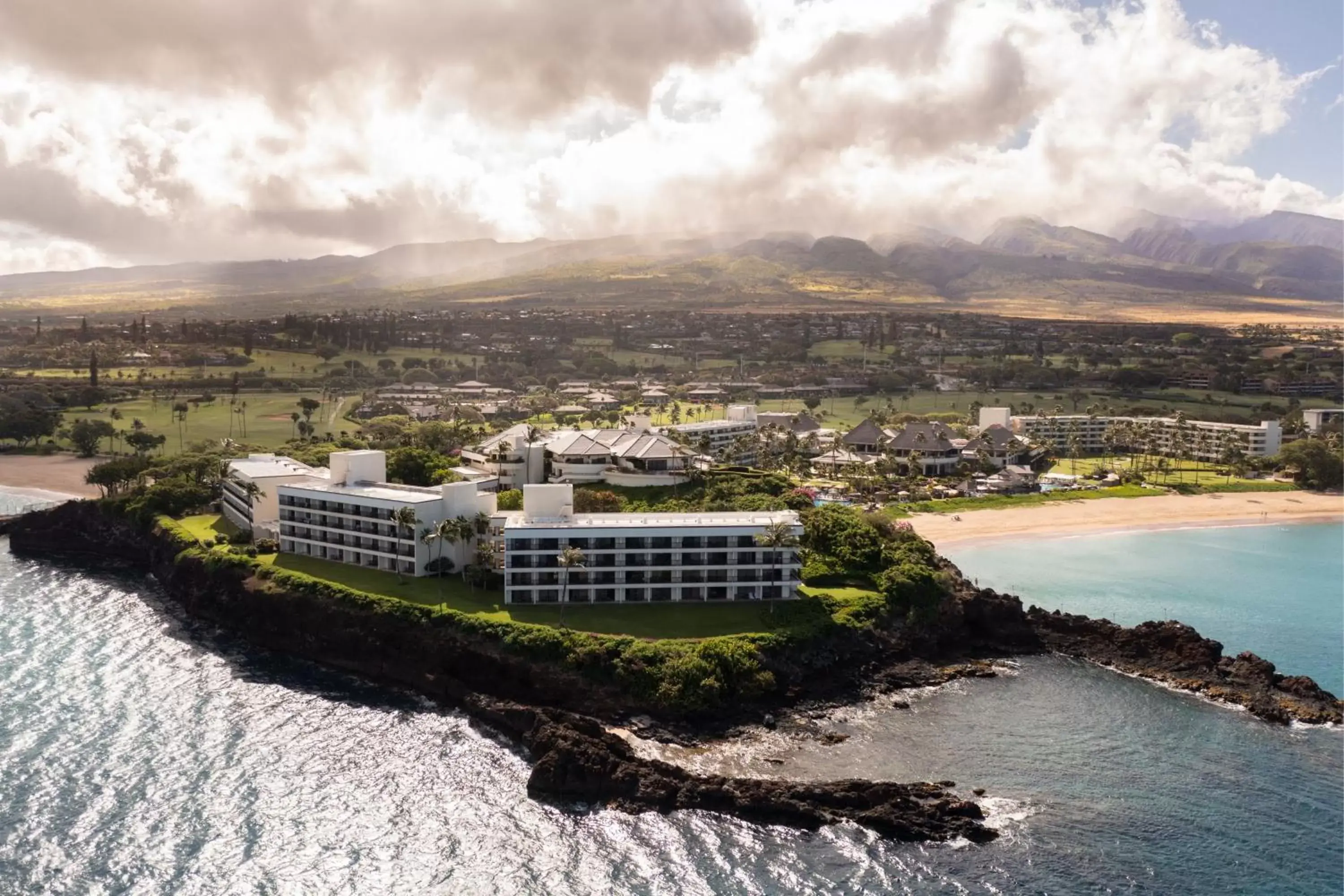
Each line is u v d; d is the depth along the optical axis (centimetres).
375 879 8550
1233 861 8944
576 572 13950
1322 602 17500
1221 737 11612
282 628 14250
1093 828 9481
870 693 12744
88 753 10700
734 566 14125
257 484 17625
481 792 10044
